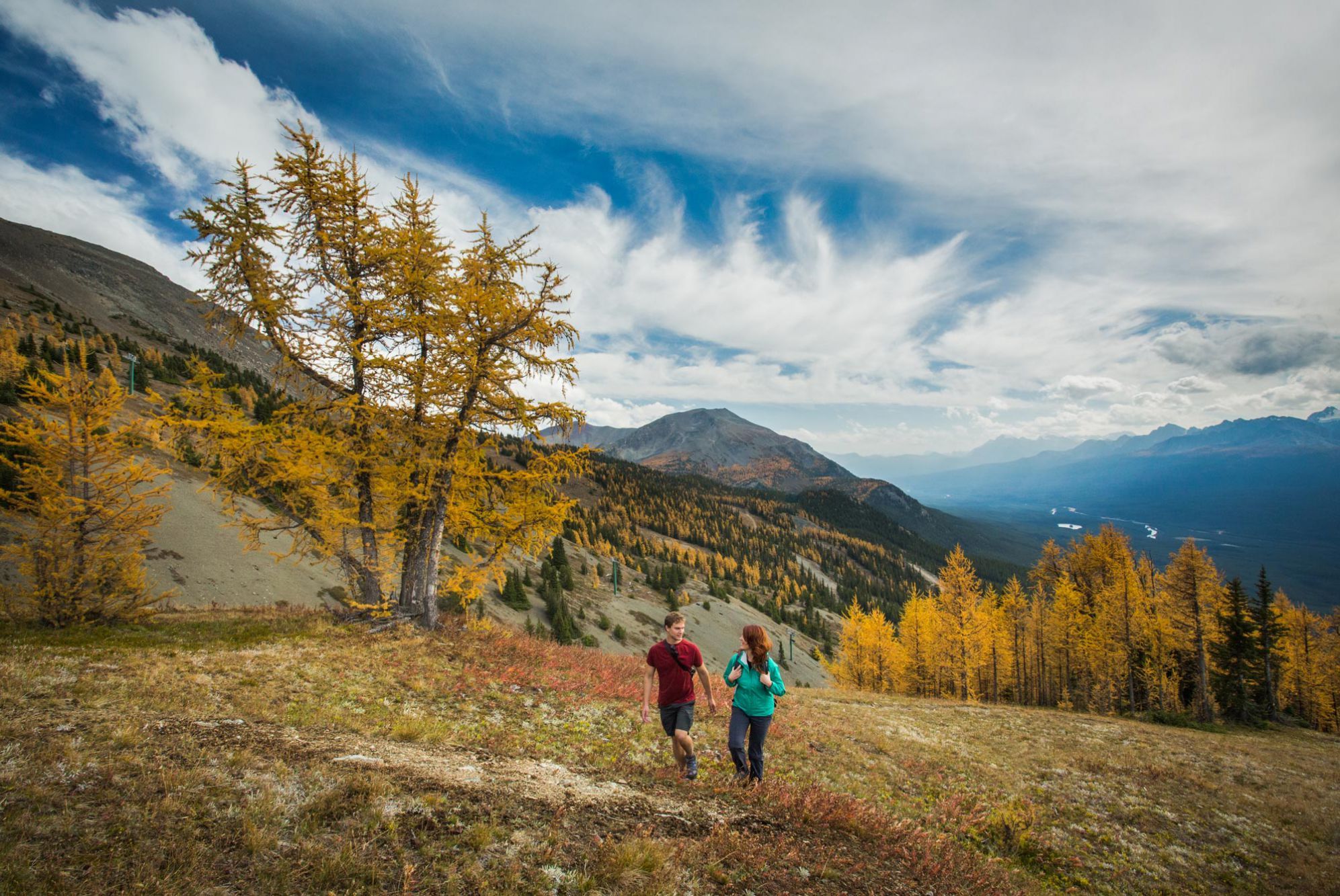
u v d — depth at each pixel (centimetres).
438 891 395
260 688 920
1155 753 2030
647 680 784
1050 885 909
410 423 1487
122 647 1108
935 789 1252
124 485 1555
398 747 734
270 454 1341
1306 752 2564
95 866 361
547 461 1562
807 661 11744
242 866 387
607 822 568
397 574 1644
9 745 523
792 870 548
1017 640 4938
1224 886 1058
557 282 1509
